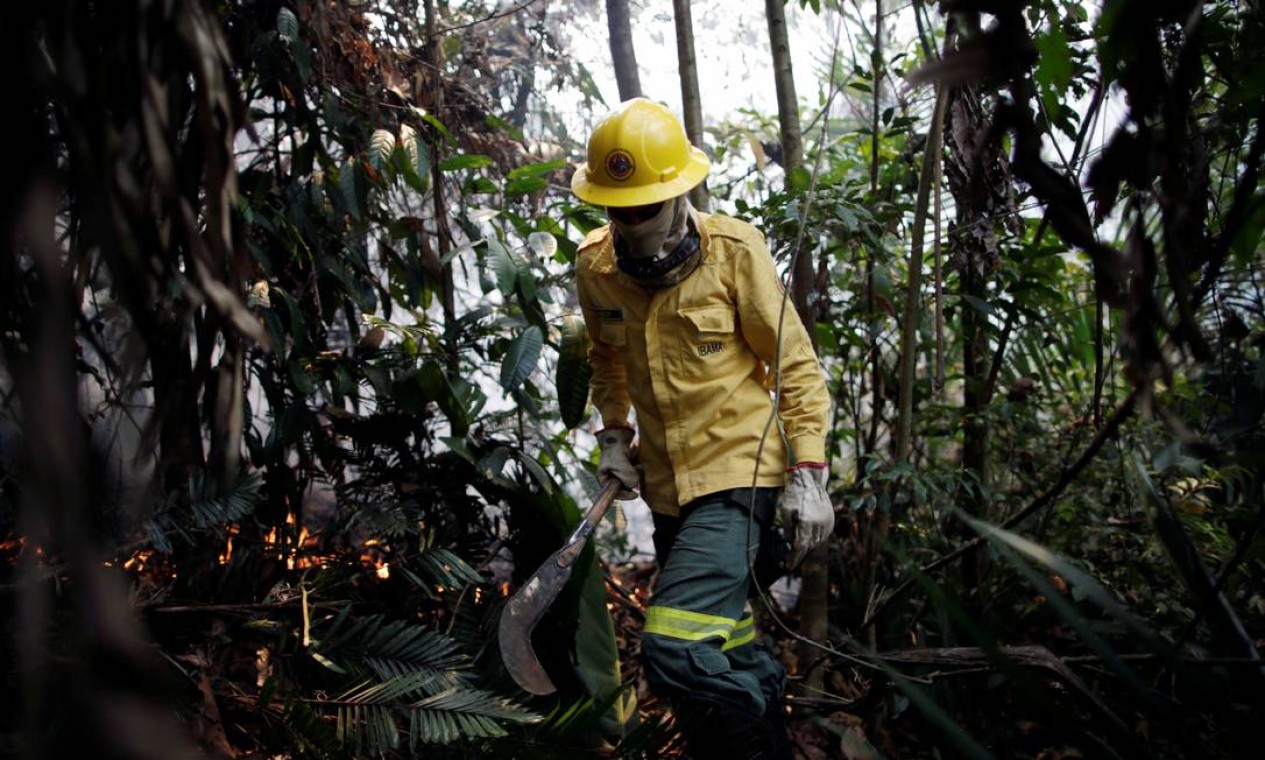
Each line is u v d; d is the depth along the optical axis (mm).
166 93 1005
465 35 2883
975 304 2365
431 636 1950
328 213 2383
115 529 1785
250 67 2258
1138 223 1040
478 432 2432
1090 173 1052
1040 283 2553
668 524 2168
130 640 881
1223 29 1456
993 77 1004
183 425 1171
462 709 1788
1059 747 2178
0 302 1000
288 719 1747
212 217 1021
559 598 2150
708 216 2096
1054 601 1033
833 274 2846
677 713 1872
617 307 2123
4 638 1382
